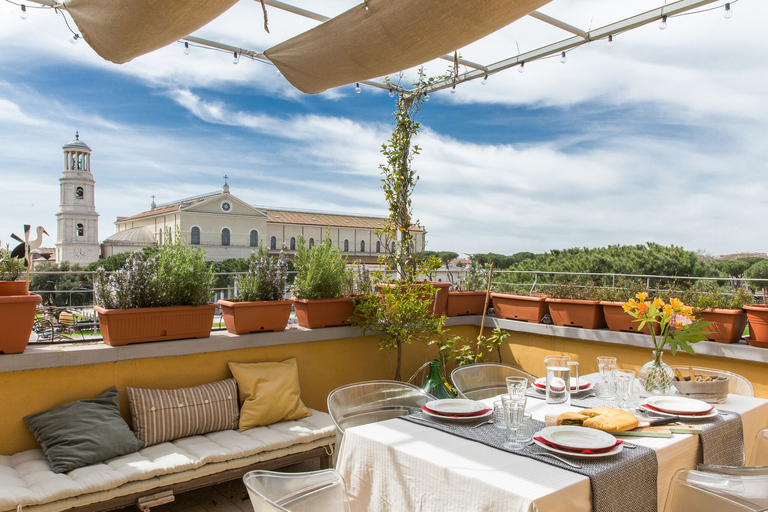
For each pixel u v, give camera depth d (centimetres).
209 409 297
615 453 157
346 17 216
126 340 297
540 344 432
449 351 418
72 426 256
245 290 356
